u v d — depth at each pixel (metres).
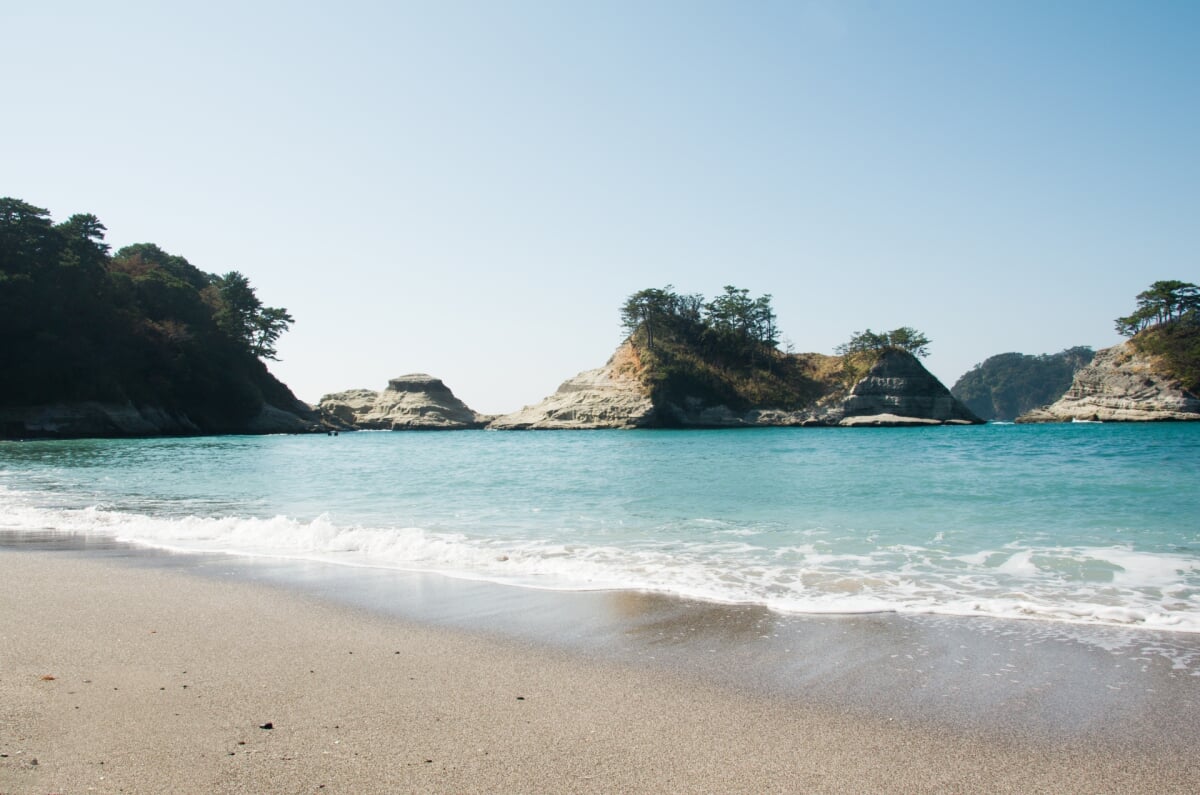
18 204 89.19
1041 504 17.94
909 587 9.34
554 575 10.27
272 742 4.62
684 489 23.33
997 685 5.73
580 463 40.81
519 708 5.29
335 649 6.73
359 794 3.93
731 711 5.24
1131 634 7.10
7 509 18.89
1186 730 4.84
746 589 9.30
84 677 5.88
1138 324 141.38
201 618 7.85
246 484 27.06
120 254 127.50
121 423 87.88
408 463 42.22
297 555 11.97
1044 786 4.12
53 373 82.69
